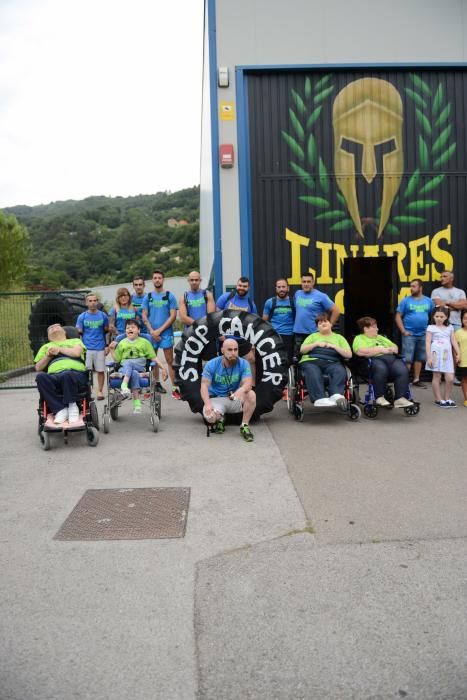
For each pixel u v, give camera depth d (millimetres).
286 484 5797
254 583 3893
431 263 11383
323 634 3316
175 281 33344
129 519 4988
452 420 8289
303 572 4023
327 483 5801
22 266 29500
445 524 4766
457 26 11156
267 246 11211
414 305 10664
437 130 11281
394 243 11328
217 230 11125
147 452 7023
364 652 3152
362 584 3848
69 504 5371
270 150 11141
